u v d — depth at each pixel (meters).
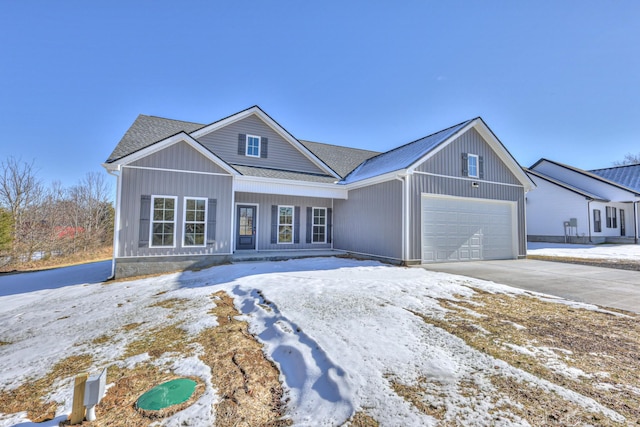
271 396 2.63
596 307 5.00
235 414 2.35
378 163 13.39
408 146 13.29
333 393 2.52
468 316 4.48
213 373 3.04
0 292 8.13
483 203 11.77
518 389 2.48
